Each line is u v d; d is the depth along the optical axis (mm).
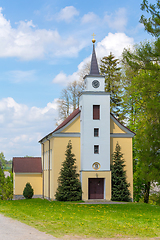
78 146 37375
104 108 36688
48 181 40750
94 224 17281
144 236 14688
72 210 24594
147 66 29078
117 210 25938
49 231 14969
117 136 38125
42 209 24016
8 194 52719
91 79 37188
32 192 43625
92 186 36250
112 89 50438
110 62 52062
